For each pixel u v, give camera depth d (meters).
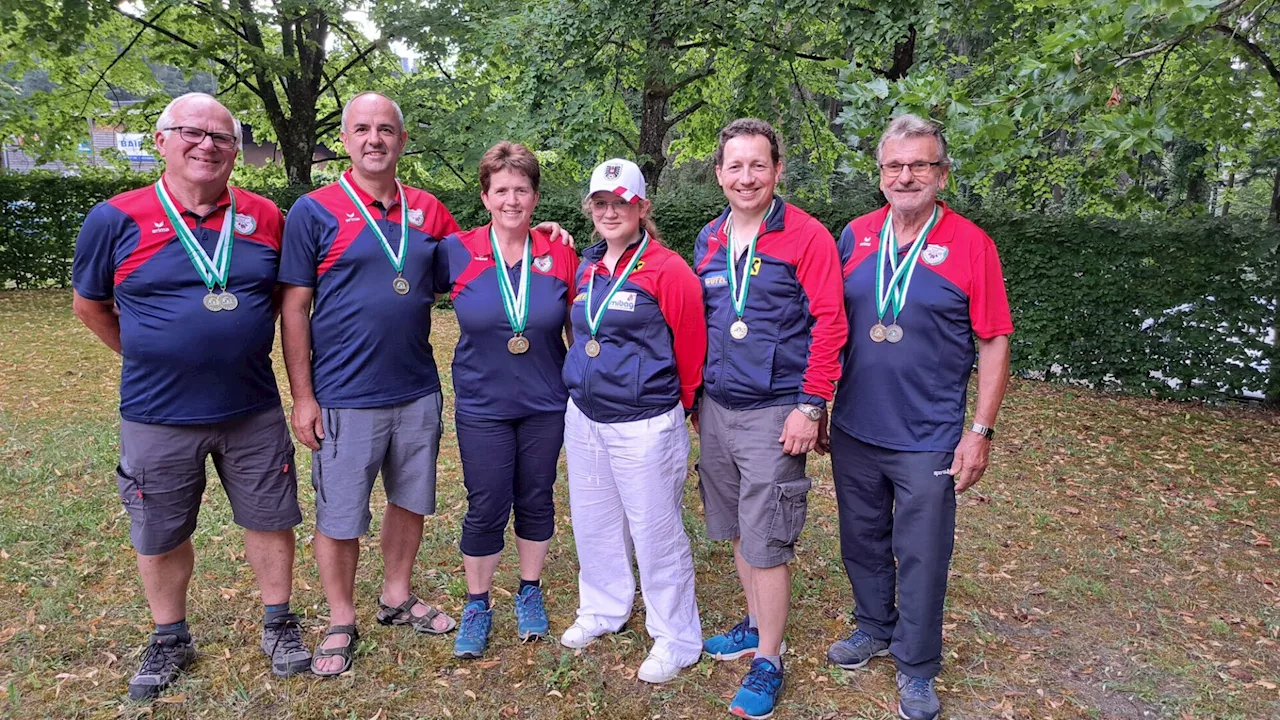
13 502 4.42
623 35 10.73
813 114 12.16
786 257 2.53
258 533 2.81
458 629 3.21
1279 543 4.47
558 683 2.90
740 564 3.04
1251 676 3.12
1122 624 3.53
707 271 2.70
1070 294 8.41
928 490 2.53
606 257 2.76
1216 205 19.08
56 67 13.84
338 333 2.68
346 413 2.71
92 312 2.54
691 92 13.61
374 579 3.65
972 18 8.16
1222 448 6.40
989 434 2.50
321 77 14.23
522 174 2.70
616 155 12.12
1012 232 8.65
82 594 3.45
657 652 2.93
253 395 2.64
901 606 2.68
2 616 3.26
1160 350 8.05
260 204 2.64
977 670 3.10
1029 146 4.72
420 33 11.80
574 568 3.87
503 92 13.97
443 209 2.93
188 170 2.38
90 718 2.63
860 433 2.64
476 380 2.86
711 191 11.12
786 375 2.59
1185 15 3.53
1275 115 8.52
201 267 2.46
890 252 2.56
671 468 2.79
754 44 10.23
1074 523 4.73
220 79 13.77
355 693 2.81
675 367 2.76
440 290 2.95
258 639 3.11
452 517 4.43
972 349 2.56
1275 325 7.58
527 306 2.80
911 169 2.41
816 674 2.99
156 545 2.63
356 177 2.72
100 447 5.37
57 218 13.13
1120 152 4.39
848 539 2.91
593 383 2.74
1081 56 4.18
